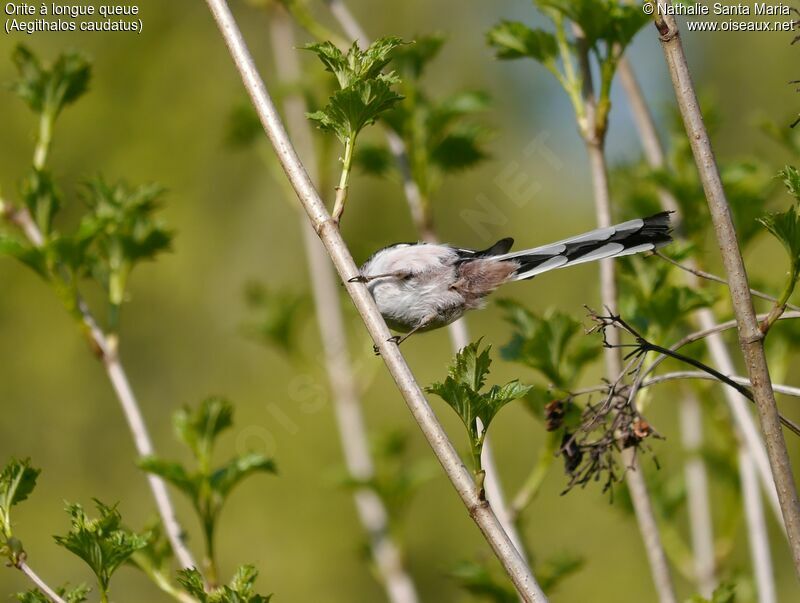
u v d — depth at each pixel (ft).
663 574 21.17
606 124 22.25
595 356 24.00
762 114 30.96
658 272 24.56
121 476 67.67
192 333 68.95
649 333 23.62
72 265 24.08
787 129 29.45
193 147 67.41
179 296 68.69
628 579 62.08
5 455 66.59
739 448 26.71
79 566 63.67
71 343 68.08
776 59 59.31
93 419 68.23
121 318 68.28
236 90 67.97
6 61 59.67
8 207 24.94
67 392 67.97
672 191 28.14
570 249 20.17
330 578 64.85
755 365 13.97
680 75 14.38
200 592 17.39
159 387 68.54
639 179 32.94
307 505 66.03
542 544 63.57
